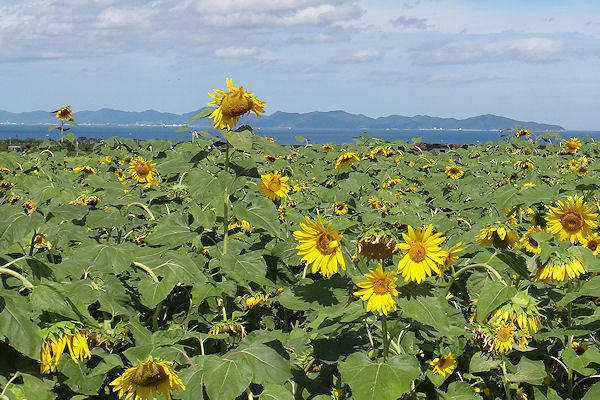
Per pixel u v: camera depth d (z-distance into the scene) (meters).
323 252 2.98
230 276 4.22
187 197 7.04
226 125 4.39
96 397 3.57
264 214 4.53
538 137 17.02
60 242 4.07
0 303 2.64
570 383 4.06
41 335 2.71
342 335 3.70
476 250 4.93
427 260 2.90
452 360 3.75
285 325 5.27
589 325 4.23
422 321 2.93
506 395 3.84
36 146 14.65
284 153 4.36
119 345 3.69
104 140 14.82
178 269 3.87
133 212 5.60
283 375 3.08
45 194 5.72
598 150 15.87
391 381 2.88
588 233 4.68
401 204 7.71
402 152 14.26
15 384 2.87
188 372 3.14
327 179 11.02
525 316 3.36
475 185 10.00
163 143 11.67
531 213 6.02
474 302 3.76
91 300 3.25
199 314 4.43
